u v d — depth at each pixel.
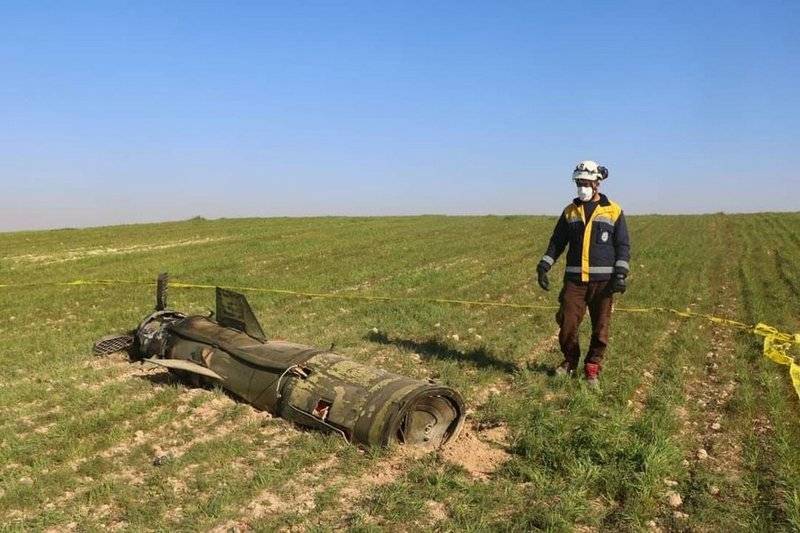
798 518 4.38
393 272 18.33
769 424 6.24
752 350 9.05
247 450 5.51
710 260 21.09
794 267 18.83
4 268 20.53
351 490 4.86
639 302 13.08
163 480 4.95
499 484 4.95
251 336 7.00
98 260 22.47
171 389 7.02
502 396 6.96
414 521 4.42
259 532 4.25
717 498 4.80
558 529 4.34
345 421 5.60
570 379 7.42
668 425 6.02
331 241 28.48
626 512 4.57
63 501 4.75
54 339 9.98
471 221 42.91
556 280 16.80
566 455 5.28
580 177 7.32
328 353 6.41
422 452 5.53
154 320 8.04
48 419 6.39
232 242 28.78
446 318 11.27
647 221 42.06
